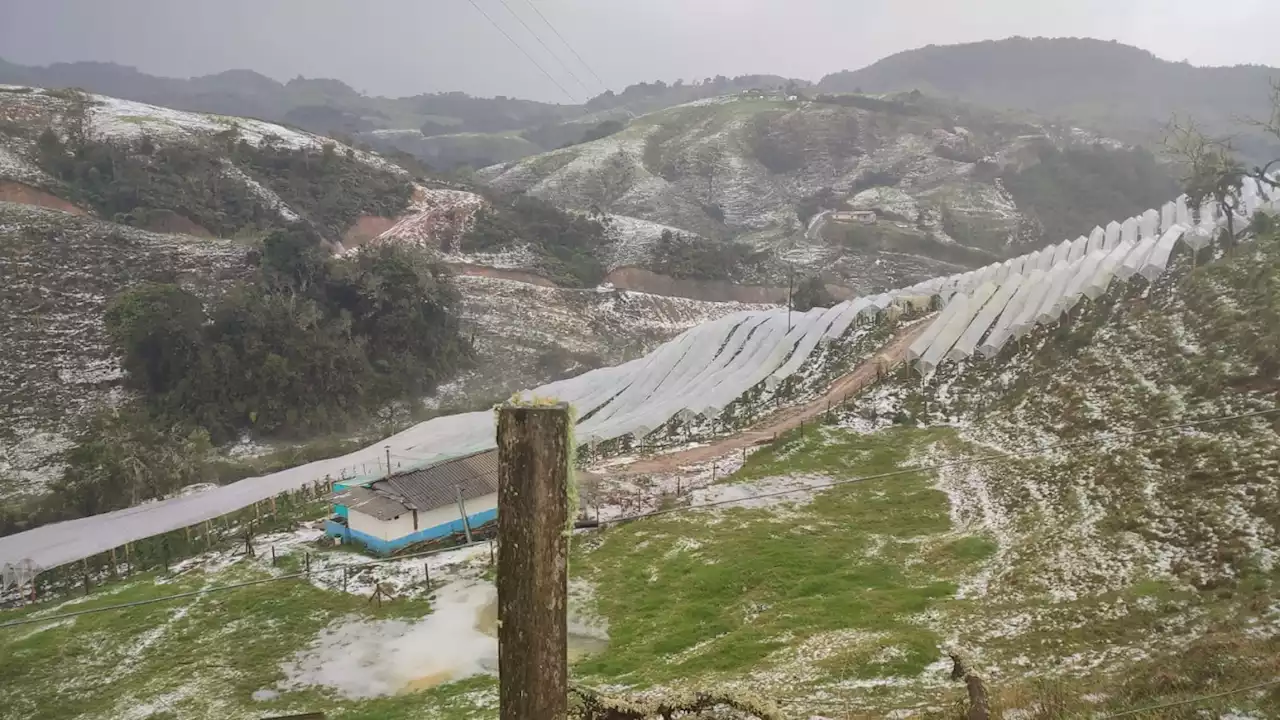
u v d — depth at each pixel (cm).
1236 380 3756
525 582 784
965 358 5588
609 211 16775
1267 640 1850
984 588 2834
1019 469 3909
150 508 4578
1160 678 1734
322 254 8038
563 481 793
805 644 2506
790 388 5909
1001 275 7150
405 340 7550
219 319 6494
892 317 6762
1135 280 5519
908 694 1995
